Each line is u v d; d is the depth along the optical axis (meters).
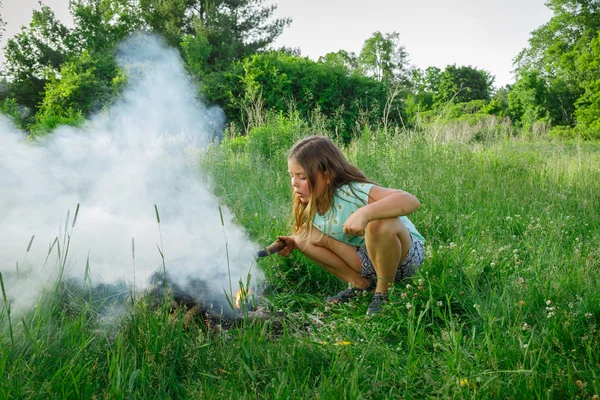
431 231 4.09
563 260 3.19
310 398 1.77
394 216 2.59
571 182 6.11
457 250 3.21
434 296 2.69
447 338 2.17
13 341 1.90
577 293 2.59
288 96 17.30
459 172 6.10
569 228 4.27
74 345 1.94
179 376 1.98
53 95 20.30
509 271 3.11
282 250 3.11
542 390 1.82
